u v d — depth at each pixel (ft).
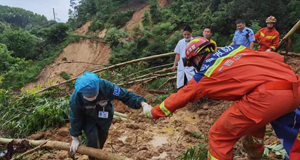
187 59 8.93
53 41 133.39
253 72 7.41
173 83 25.21
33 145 11.25
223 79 7.57
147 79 27.40
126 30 132.05
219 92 7.77
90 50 123.54
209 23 75.51
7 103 19.72
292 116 7.88
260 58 7.84
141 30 114.32
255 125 7.54
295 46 53.21
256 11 59.93
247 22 60.49
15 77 65.10
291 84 7.15
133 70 32.89
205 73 7.84
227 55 7.97
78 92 8.66
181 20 96.07
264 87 7.15
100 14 159.12
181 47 19.04
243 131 7.73
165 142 14.02
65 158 13.05
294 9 58.75
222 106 17.58
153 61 77.05
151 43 91.66
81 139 14.56
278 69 7.53
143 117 17.38
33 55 128.26
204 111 17.46
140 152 12.83
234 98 7.75
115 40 110.42
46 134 15.61
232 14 65.57
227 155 8.06
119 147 13.58
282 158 11.03
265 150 11.58
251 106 7.29
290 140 8.04
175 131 15.24
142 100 9.82
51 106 17.37
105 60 115.44
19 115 17.71
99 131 10.68
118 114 17.02
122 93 9.66
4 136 16.40
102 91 9.32
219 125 8.05
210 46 8.52
